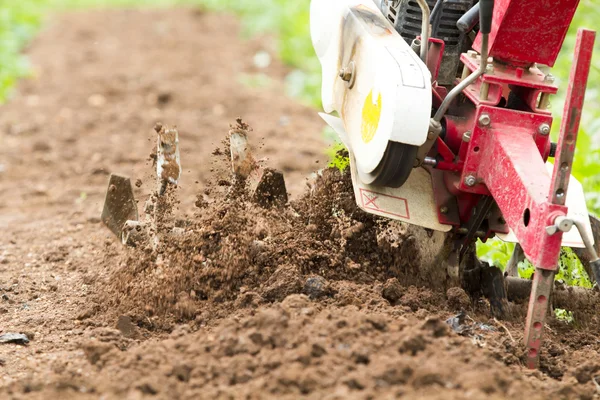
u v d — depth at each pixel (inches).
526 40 530.6
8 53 1854.1
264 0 2571.4
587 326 608.7
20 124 1409.9
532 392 460.8
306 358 468.4
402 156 532.7
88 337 567.8
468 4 590.9
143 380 468.8
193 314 583.5
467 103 578.6
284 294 571.2
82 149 1253.1
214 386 464.8
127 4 3211.1
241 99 1553.9
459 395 430.0
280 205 661.3
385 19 601.3
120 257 757.9
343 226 631.2
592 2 1261.1
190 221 651.5
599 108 1115.3
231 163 652.1
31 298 695.1
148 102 1541.6
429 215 577.9
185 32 2391.7
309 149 1219.9
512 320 590.6
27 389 494.9
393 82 522.6
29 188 1093.8
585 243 488.1
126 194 657.0
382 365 455.5
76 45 2213.3
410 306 571.5
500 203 525.7
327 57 652.1
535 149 525.3
